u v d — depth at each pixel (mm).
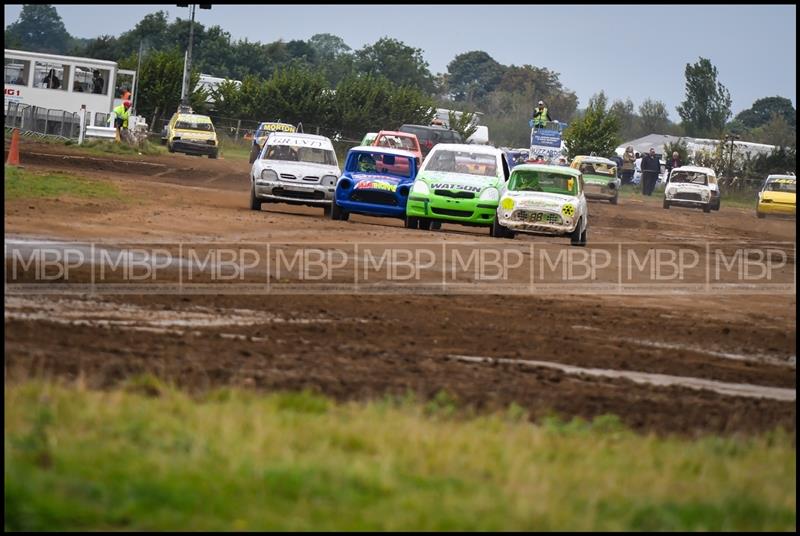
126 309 45531
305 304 50844
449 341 45062
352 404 31188
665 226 129000
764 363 46594
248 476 24109
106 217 77625
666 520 23859
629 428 32500
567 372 40969
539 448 28438
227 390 31625
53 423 26766
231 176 146500
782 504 25938
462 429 29375
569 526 22906
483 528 22391
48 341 37469
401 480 25109
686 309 60562
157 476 23719
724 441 31125
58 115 178000
